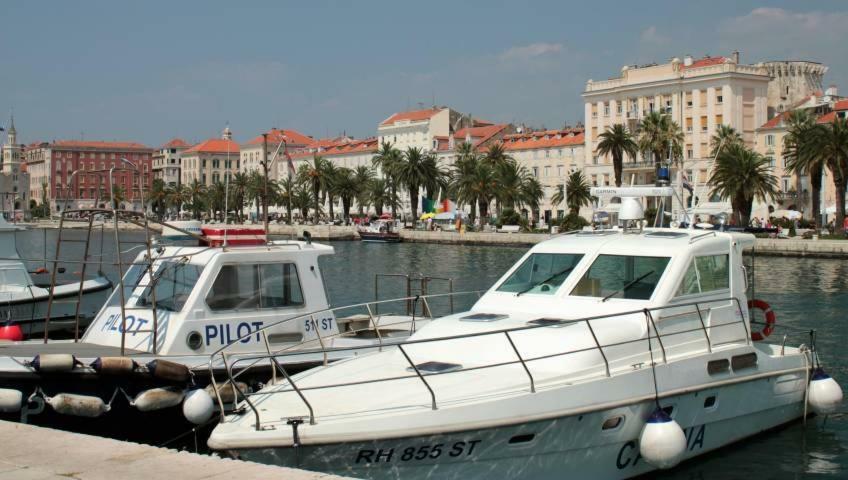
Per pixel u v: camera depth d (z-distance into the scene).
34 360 10.49
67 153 164.25
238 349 12.15
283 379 10.89
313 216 141.12
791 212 72.00
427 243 93.19
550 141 120.75
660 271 11.13
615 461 10.12
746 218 66.75
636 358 10.30
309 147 172.62
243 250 12.49
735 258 12.11
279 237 14.65
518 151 124.38
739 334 11.80
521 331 10.34
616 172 82.69
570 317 10.91
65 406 10.42
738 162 64.12
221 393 11.52
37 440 7.61
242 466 6.78
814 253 57.78
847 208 88.69
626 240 11.83
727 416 11.45
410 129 147.12
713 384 10.97
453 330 10.83
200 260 12.34
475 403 8.91
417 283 42.31
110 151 169.88
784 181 94.38
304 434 8.37
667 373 10.39
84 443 7.50
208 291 12.09
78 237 64.12
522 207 112.25
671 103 102.25
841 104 92.06
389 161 108.81
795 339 23.48
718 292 11.69
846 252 56.16
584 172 112.50
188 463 6.89
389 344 9.36
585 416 9.51
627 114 106.50
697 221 16.78
